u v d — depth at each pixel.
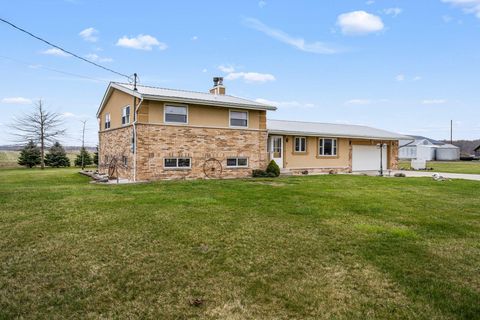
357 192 10.66
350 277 3.75
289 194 9.91
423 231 5.75
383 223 6.30
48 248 4.62
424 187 12.32
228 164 16.06
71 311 2.96
